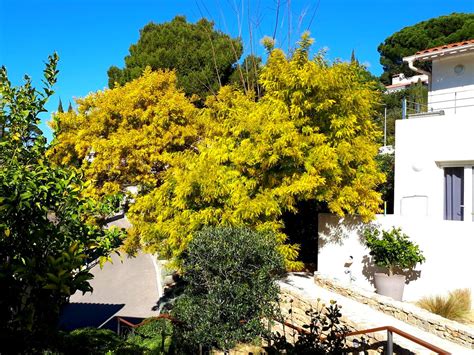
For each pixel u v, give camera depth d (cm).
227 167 1111
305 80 1034
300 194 1073
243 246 714
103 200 520
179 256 1047
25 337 358
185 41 2862
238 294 686
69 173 466
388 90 4016
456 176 1237
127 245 1302
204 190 997
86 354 600
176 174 1069
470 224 966
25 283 346
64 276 345
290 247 1096
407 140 1302
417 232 1042
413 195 1287
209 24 2952
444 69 1512
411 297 1046
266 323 857
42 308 357
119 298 1698
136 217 1266
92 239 461
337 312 592
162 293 1716
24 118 488
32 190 391
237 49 2762
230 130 1173
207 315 676
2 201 357
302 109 1084
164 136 1379
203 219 995
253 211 996
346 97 1082
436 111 1309
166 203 1114
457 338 733
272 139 1026
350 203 1124
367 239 1079
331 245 1227
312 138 1048
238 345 775
